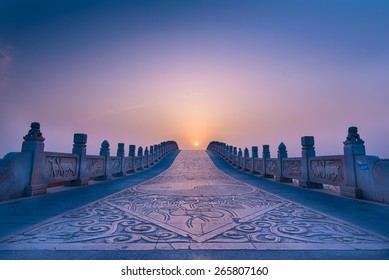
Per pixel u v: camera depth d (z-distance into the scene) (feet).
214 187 29.04
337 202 19.15
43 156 23.90
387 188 18.33
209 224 12.60
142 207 16.96
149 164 73.97
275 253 8.80
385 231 11.39
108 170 40.06
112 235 10.72
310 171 29.43
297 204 18.25
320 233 11.09
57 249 9.07
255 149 54.03
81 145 31.50
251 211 15.75
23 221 13.03
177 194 23.20
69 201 19.30
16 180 20.76
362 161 20.92
